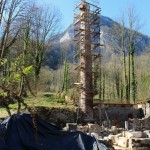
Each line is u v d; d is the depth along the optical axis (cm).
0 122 1197
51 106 3456
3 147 1049
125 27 5775
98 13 4047
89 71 3931
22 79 772
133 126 3152
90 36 3981
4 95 764
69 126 2544
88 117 3709
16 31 4025
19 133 1108
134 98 4978
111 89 6738
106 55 7931
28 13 3969
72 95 3984
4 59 747
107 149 1230
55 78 7694
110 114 3994
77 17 4094
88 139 1260
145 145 1830
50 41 5225
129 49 5469
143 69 7050
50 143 1171
